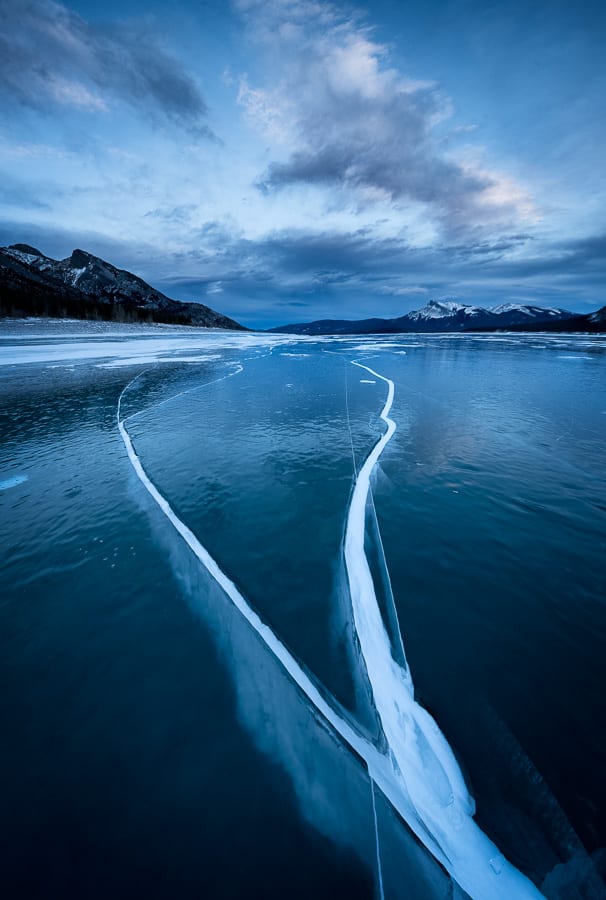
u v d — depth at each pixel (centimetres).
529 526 404
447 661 244
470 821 164
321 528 402
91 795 175
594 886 144
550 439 688
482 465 567
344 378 1404
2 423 792
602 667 239
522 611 287
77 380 1302
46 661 248
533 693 221
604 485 501
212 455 611
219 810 169
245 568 339
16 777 182
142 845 157
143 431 743
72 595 309
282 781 181
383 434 721
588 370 1625
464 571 332
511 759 186
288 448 643
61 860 153
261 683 231
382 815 168
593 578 324
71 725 207
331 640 261
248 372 1554
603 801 169
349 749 194
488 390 1169
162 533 395
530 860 152
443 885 148
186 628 275
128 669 242
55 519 421
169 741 199
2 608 295
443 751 191
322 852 156
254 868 150
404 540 379
